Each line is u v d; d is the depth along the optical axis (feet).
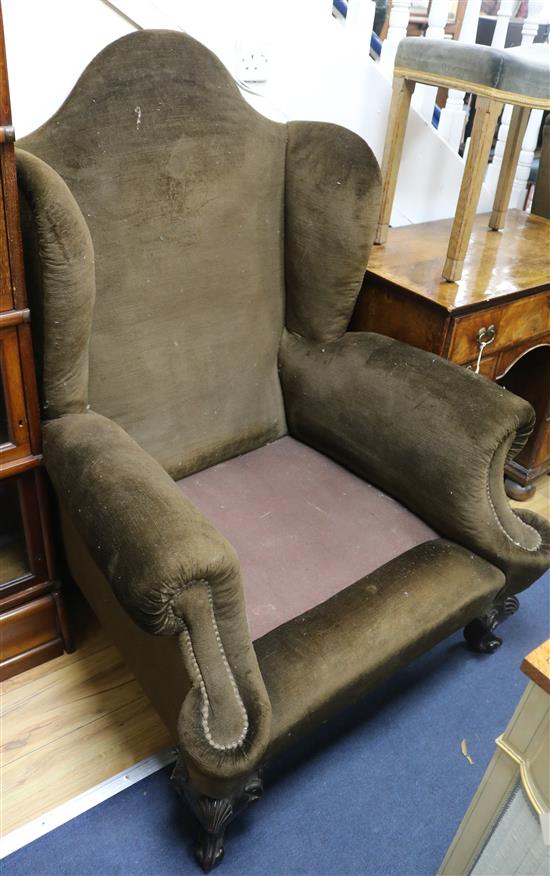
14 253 3.33
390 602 3.76
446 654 5.09
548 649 2.49
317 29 5.30
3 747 4.19
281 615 3.68
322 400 4.87
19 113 4.34
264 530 4.25
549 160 6.54
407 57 5.13
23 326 3.53
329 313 4.91
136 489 3.15
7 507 4.17
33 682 4.58
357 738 4.44
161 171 4.12
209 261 4.51
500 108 4.60
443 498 4.21
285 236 4.91
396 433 4.42
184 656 3.05
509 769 2.67
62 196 3.28
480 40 7.81
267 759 3.36
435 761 4.34
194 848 3.77
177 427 4.62
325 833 3.92
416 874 3.78
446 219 6.68
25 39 4.16
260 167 4.60
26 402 3.72
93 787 4.04
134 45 3.87
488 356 5.22
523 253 5.76
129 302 4.22
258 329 4.97
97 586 3.95
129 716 4.44
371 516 4.45
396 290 5.04
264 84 5.27
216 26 4.82
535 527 4.61
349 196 4.52
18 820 3.85
